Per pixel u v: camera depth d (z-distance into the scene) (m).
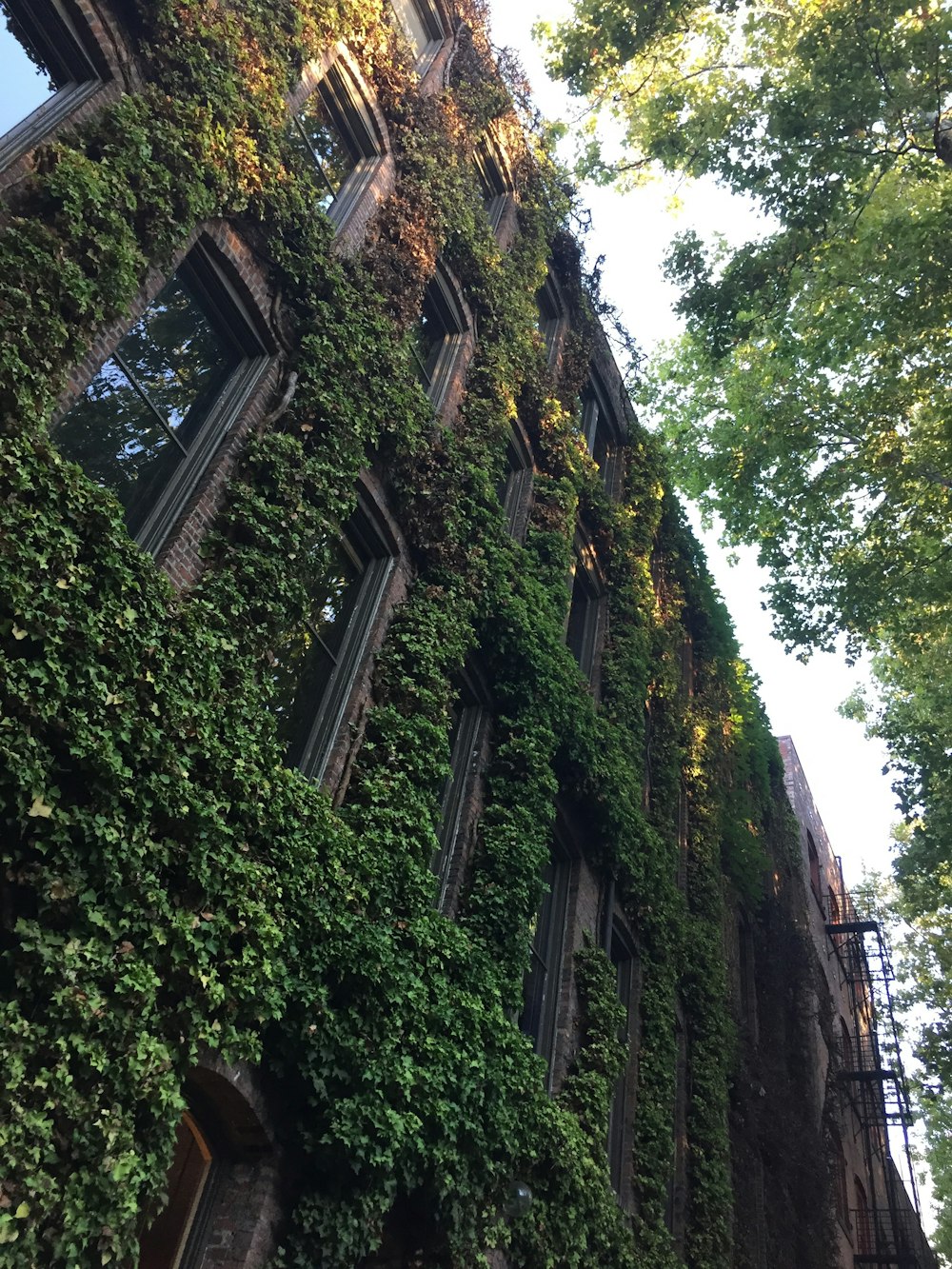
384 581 10.56
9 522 5.59
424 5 15.47
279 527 8.39
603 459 21.06
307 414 9.20
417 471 11.28
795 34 16.11
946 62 13.60
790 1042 25.12
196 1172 6.71
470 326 14.11
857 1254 28.30
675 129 16.38
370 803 8.85
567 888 13.88
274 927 6.66
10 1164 4.78
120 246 6.99
